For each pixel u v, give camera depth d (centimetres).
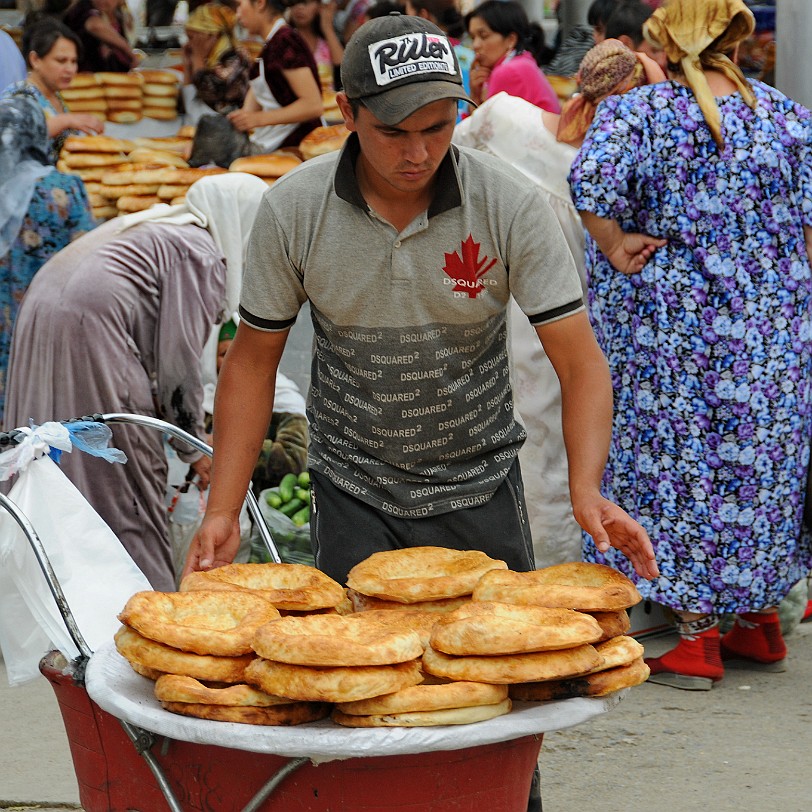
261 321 319
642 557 290
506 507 342
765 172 477
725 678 544
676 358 488
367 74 272
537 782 340
